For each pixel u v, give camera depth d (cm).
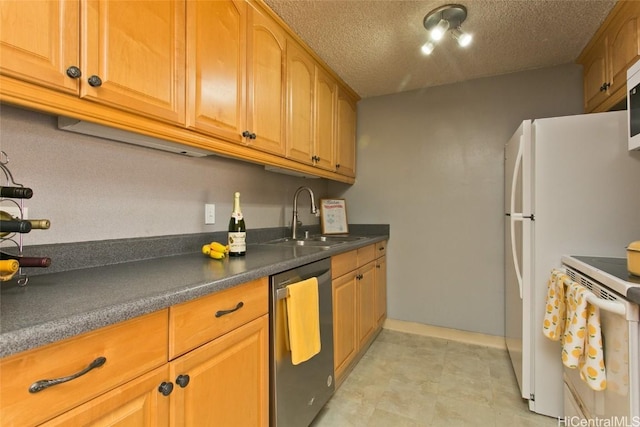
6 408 54
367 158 297
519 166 179
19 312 65
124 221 131
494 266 251
